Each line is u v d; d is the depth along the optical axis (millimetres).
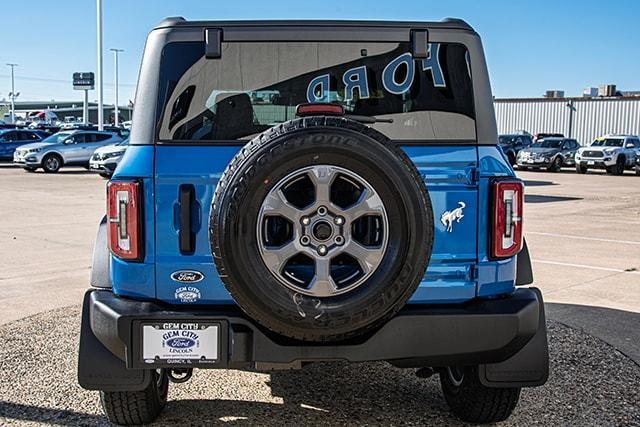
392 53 3492
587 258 9414
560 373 4863
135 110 3396
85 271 8234
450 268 3381
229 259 2932
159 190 3293
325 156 2912
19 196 17172
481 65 3480
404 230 2965
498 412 3846
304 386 4602
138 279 3312
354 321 2971
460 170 3381
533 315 3371
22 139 31000
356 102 3510
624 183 25281
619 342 5594
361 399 4375
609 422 4039
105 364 3377
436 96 3486
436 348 3262
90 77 54438
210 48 3393
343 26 3480
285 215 2932
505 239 3377
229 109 3451
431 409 4215
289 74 3479
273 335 3184
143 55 3463
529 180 26703
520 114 47031
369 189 2951
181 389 4508
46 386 4523
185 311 3271
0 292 7156
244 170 2912
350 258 3045
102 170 23953
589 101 44094
